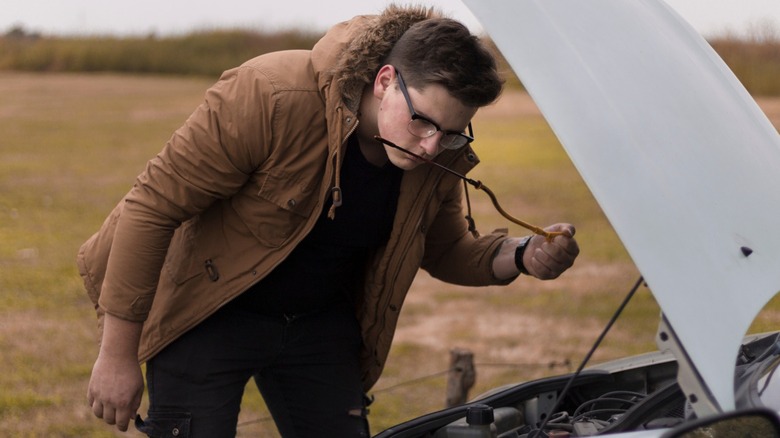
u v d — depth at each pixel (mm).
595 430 2426
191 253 2615
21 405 5094
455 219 2982
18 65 36031
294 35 38094
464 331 7352
